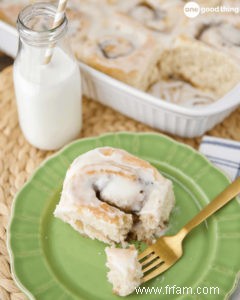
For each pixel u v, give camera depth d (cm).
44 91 52
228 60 62
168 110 54
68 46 53
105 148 51
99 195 48
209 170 53
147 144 55
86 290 45
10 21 66
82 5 67
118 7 67
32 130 56
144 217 48
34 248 47
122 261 44
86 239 48
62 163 53
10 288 47
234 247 47
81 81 59
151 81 65
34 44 50
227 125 60
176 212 50
